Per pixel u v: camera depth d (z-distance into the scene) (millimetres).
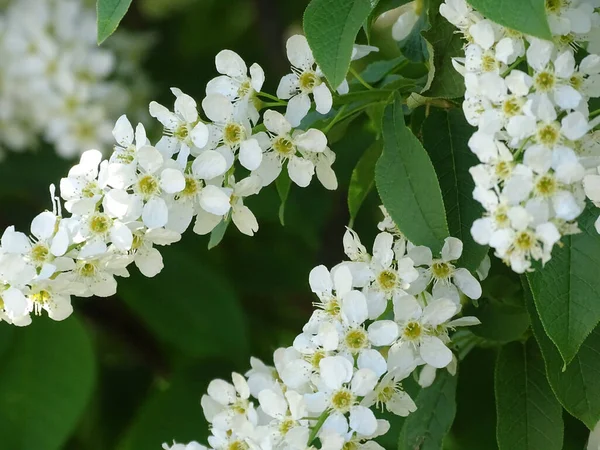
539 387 309
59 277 285
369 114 335
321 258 469
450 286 290
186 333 444
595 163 271
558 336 273
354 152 424
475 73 281
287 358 297
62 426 408
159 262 296
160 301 446
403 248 293
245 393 317
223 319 448
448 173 300
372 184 336
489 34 280
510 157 263
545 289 276
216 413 321
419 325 288
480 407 339
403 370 288
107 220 286
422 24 327
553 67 275
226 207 291
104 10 279
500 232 259
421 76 330
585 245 278
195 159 292
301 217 465
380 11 317
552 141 265
